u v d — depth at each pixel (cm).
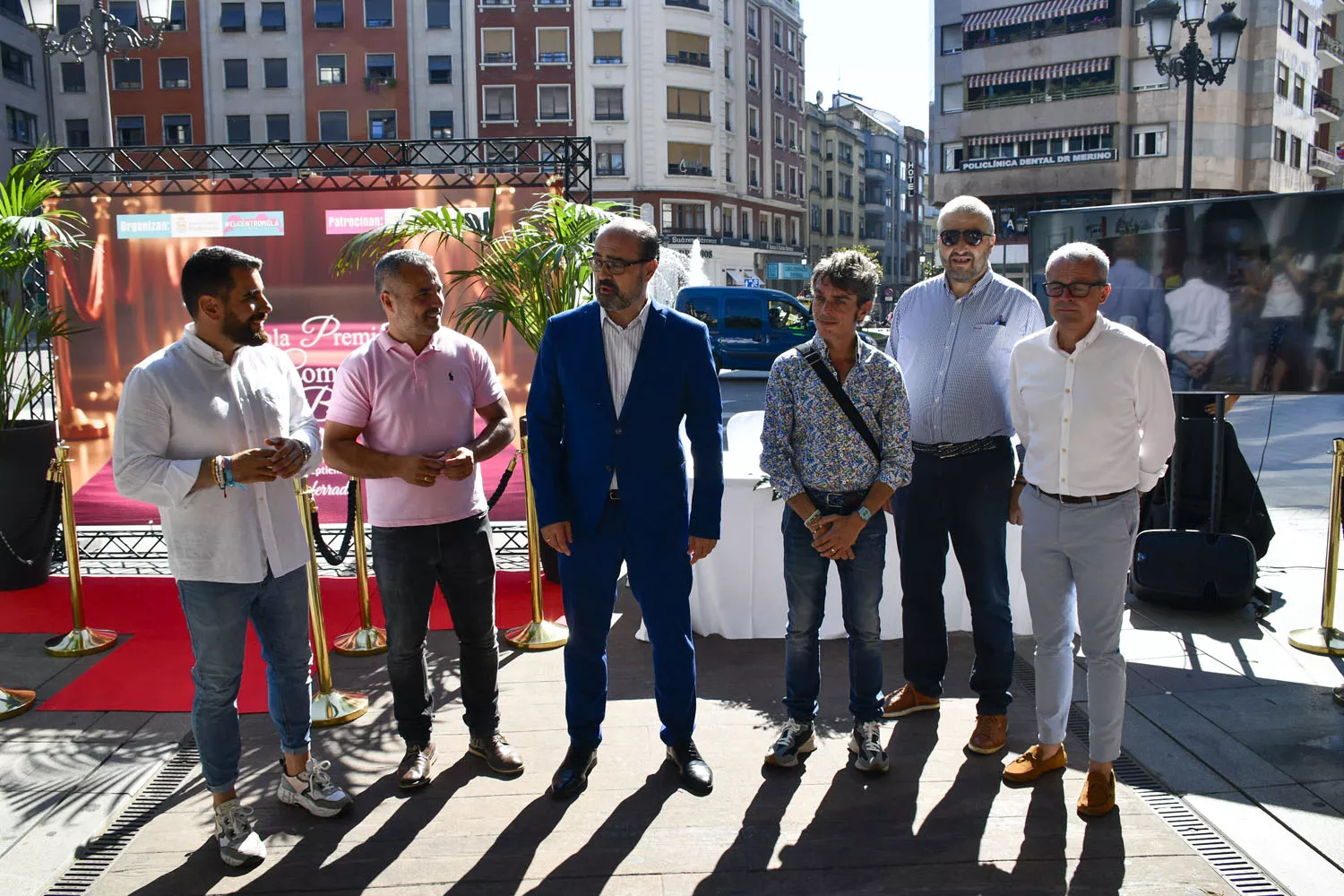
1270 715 367
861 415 316
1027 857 275
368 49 4025
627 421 308
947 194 3716
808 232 5769
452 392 324
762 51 4944
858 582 324
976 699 387
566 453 319
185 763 340
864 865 273
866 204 6831
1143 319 517
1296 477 825
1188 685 395
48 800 315
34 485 539
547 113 4125
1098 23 3362
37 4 834
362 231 554
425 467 306
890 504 363
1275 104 3491
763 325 1891
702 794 312
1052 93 3478
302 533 295
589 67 4119
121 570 579
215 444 271
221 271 265
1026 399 309
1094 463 294
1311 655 426
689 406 317
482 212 542
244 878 270
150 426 263
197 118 4022
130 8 3931
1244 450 947
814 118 5859
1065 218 537
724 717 373
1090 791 297
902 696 373
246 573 274
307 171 557
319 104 4038
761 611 461
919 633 365
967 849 279
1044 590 311
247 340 271
